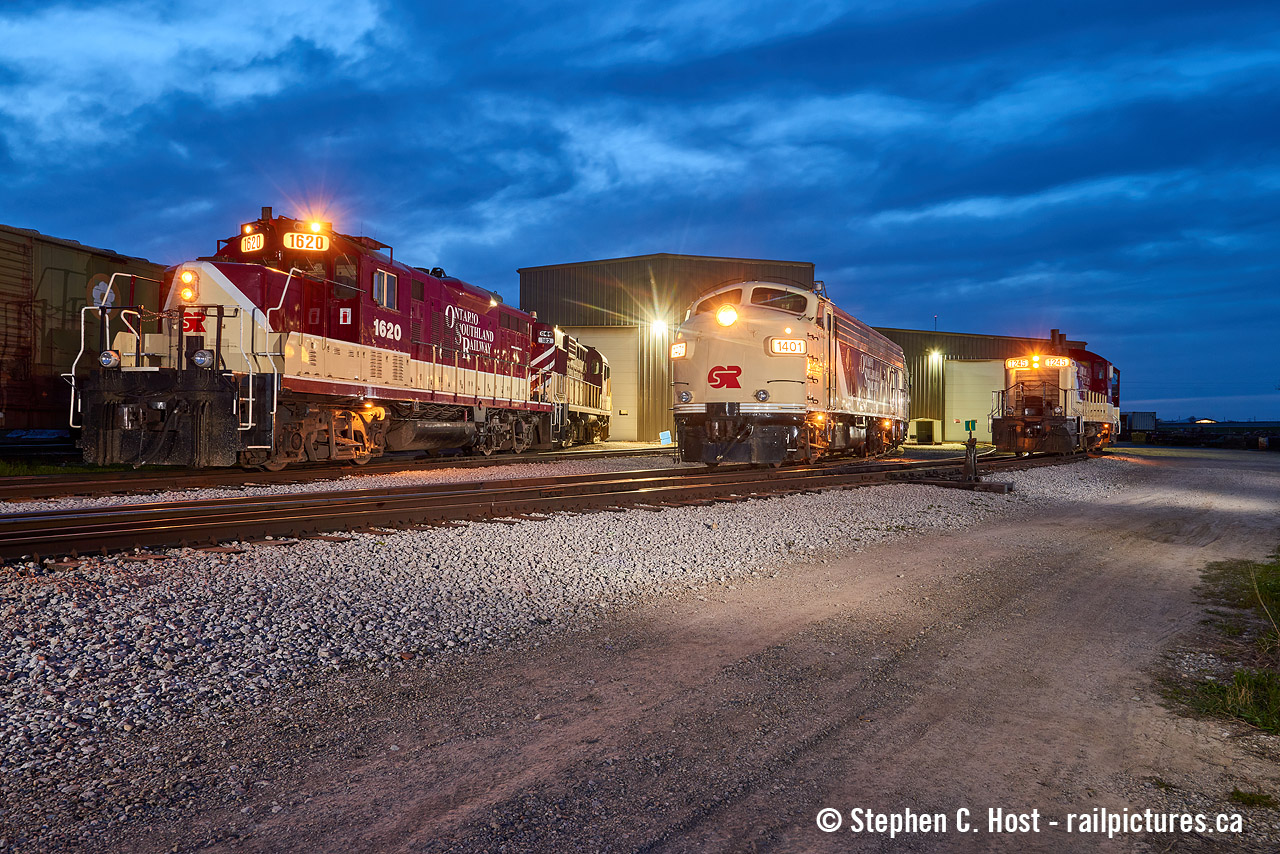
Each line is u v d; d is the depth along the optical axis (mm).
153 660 4441
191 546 7141
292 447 13914
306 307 13594
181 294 12625
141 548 6922
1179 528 11234
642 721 3865
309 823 2861
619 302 38531
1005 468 19500
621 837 2785
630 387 37469
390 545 7602
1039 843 2791
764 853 2695
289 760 3387
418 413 17031
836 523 10117
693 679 4480
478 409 19484
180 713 3850
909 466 18812
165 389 11922
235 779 3203
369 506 9633
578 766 3355
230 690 4137
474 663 4719
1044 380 26672
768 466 18578
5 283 14328
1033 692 4402
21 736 3477
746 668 4680
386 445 16750
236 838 2754
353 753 3467
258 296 12617
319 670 4496
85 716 3721
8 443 14797
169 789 3105
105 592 5566
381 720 3836
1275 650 5227
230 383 11820
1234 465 26234
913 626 5688
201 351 11781
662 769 3338
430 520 9078
